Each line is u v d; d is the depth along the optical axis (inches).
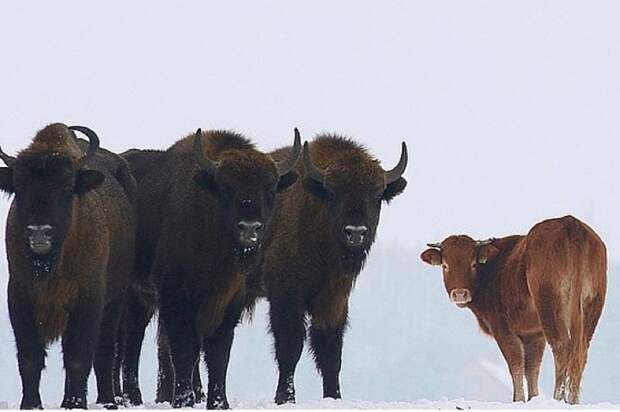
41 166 1082.1
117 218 1232.2
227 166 1155.9
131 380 1375.5
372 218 1232.2
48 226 1070.4
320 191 1240.8
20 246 1095.0
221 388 1165.7
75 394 1122.7
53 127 1146.0
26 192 1079.6
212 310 1175.6
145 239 1285.7
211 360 1171.9
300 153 1293.1
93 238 1126.4
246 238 1138.0
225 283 1173.1
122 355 1355.8
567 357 1379.2
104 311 1249.4
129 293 1353.3
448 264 1541.6
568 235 1380.4
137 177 1332.4
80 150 1199.6
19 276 1103.0
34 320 1112.8
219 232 1170.6
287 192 1274.6
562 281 1380.4
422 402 1220.5
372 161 1250.0
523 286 1481.3
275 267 1262.3
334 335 1283.2
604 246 1407.5
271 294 1263.5
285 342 1254.9
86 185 1107.3
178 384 1181.7
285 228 1263.5
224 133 1243.2
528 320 1487.5
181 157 1262.3
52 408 1148.5
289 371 1253.7
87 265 1122.0
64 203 1085.8
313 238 1257.4
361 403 1188.5
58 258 1091.3
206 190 1179.3
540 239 1400.1
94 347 1131.9
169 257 1192.8
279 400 1249.4
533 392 1515.7
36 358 1115.9
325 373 1285.7
